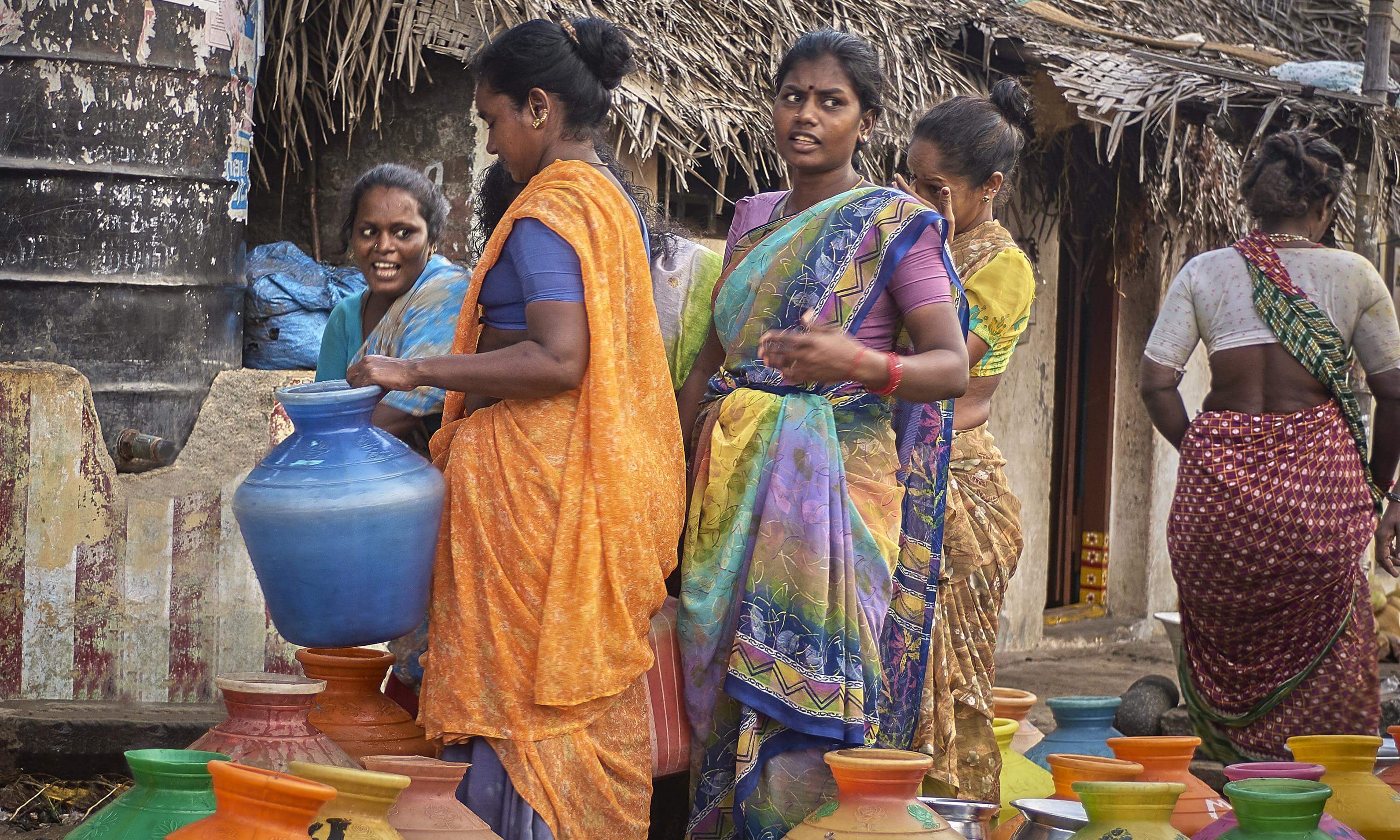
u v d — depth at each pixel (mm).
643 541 2926
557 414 2906
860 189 3152
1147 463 9188
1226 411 4848
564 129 3078
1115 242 8359
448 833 2641
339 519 2703
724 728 3125
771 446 3104
